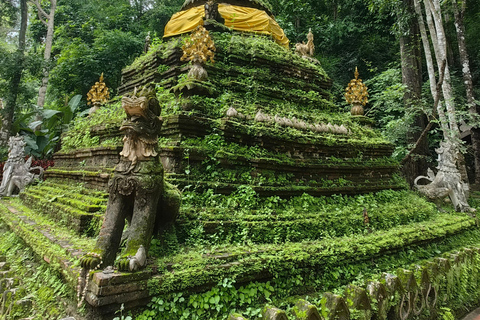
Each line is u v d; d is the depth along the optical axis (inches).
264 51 364.2
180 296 149.3
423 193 430.9
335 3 924.0
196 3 445.7
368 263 237.3
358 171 333.7
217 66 327.3
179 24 419.8
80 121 419.5
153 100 166.1
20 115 730.2
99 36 887.7
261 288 174.4
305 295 189.5
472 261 279.4
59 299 160.2
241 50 352.5
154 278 143.3
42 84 835.4
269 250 188.1
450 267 245.4
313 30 850.1
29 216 281.9
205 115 246.4
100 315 131.2
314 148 292.0
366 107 833.5
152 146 164.9
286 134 268.7
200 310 150.8
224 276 160.9
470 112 573.9
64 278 166.2
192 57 271.1
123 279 135.4
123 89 405.4
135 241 150.9
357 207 292.8
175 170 214.8
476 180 701.3
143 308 142.5
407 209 336.5
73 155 342.3
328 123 348.8
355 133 372.5
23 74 699.4
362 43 852.6
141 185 156.5
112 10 1005.2
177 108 245.6
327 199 284.4
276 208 239.3
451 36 865.5
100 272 138.0
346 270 218.7
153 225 160.9
